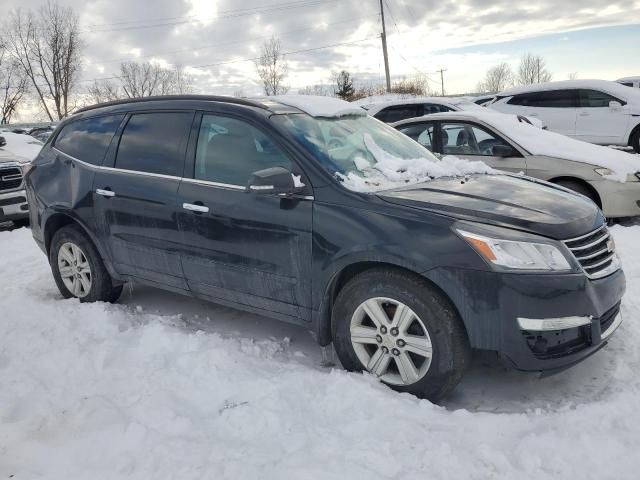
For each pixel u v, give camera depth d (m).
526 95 13.23
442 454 2.57
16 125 35.03
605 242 3.29
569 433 2.70
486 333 2.90
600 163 6.77
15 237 8.24
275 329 4.30
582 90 12.59
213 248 3.80
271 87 53.38
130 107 4.55
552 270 2.89
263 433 2.82
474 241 2.90
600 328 3.04
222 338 3.99
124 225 4.32
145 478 2.51
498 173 4.11
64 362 3.67
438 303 2.99
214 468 2.53
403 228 3.05
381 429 2.79
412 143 4.45
